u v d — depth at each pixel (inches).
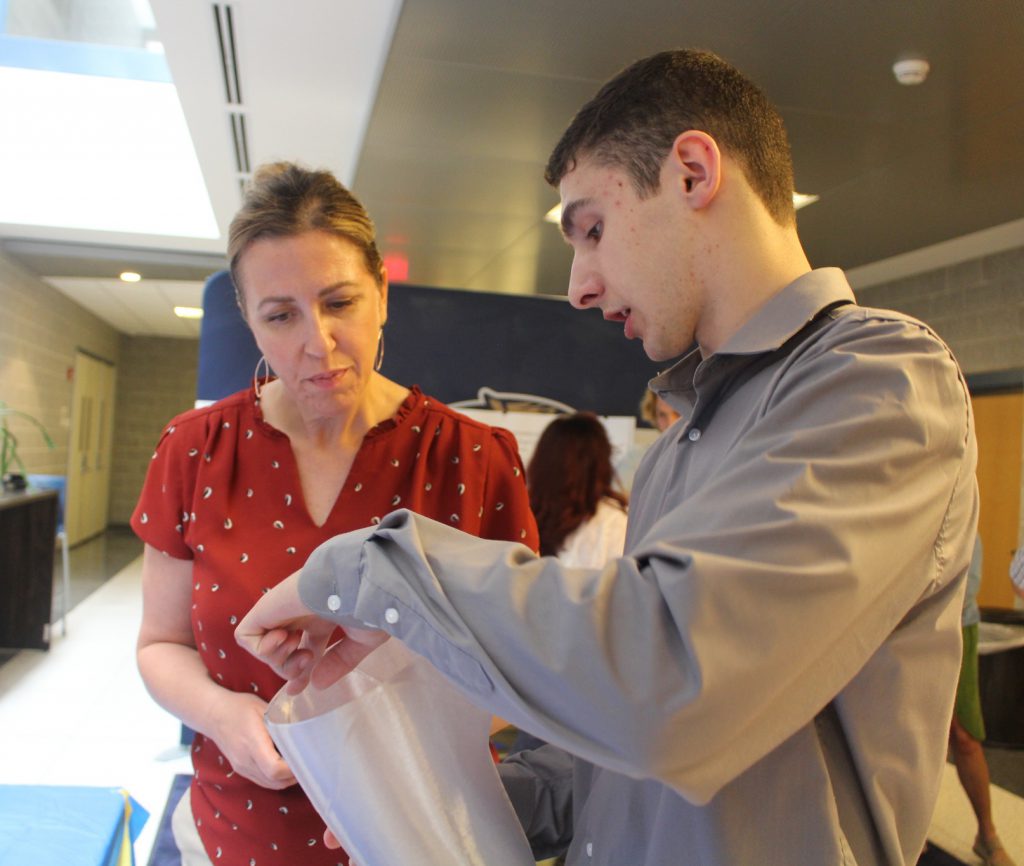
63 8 170.2
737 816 24.9
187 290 370.9
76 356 418.6
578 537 111.0
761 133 28.8
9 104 212.1
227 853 44.0
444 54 108.3
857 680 25.4
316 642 31.1
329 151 171.3
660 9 94.0
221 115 158.2
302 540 44.5
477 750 29.1
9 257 285.3
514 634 21.4
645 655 20.2
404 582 23.6
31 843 55.3
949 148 132.0
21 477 222.2
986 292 207.2
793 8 92.7
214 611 43.6
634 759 20.1
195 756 46.8
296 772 27.5
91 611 263.3
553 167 31.0
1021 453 199.6
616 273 29.0
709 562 20.4
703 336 29.9
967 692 117.2
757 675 20.4
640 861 27.9
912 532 22.8
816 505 21.6
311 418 44.9
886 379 23.5
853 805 25.5
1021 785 142.9
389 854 26.5
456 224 192.7
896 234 183.5
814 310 27.5
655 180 28.0
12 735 154.6
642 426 137.9
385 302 45.6
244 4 116.6
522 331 135.9
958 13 92.0
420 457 46.3
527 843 30.1
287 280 39.5
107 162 238.8
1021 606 199.0
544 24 99.0
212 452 46.2
